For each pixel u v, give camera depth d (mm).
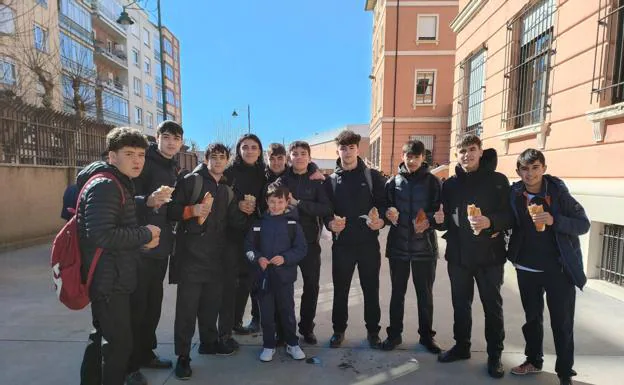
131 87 36406
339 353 3340
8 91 11664
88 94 19359
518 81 7094
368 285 3451
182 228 3066
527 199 2834
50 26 19922
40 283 5270
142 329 2977
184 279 3000
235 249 3348
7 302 4500
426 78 21234
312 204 3396
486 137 8227
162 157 3127
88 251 2230
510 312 4195
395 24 21047
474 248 3002
